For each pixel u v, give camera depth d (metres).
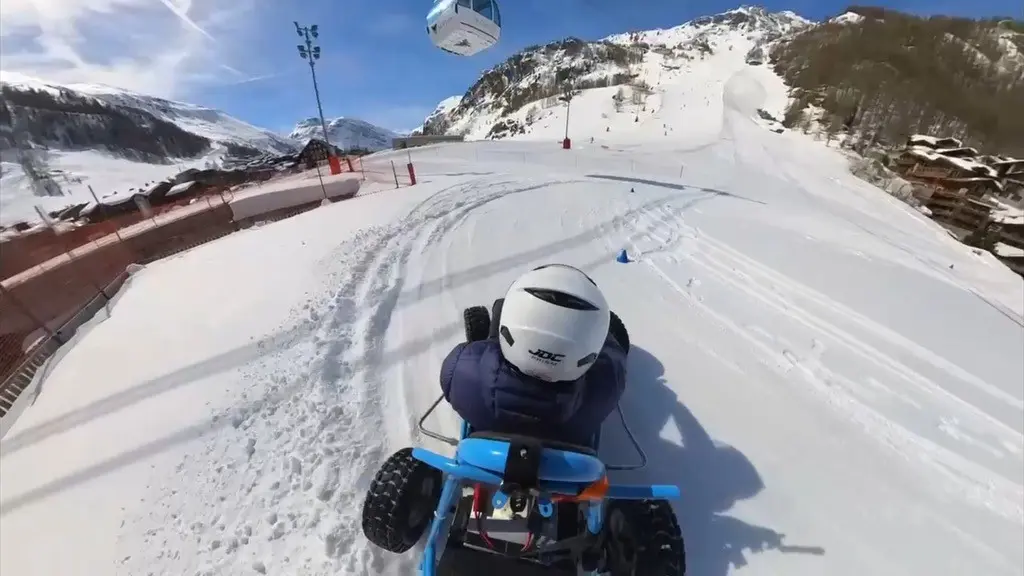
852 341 4.89
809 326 5.21
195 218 14.86
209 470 3.24
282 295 5.98
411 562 2.55
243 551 2.65
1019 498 3.03
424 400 3.92
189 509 2.95
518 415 2.03
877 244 8.97
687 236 8.47
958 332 5.09
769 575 2.55
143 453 3.45
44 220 12.48
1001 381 4.24
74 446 3.63
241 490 3.05
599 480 1.85
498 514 2.03
